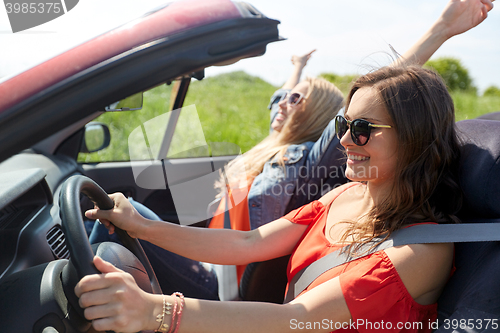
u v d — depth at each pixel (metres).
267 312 0.90
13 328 0.77
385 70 1.07
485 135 1.13
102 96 0.66
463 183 1.10
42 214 1.33
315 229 1.28
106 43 0.68
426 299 1.03
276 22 0.80
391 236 1.03
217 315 0.86
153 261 1.51
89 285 0.73
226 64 0.78
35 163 1.82
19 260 1.13
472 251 1.05
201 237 1.26
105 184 2.21
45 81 0.64
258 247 1.30
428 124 1.01
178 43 0.69
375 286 0.94
